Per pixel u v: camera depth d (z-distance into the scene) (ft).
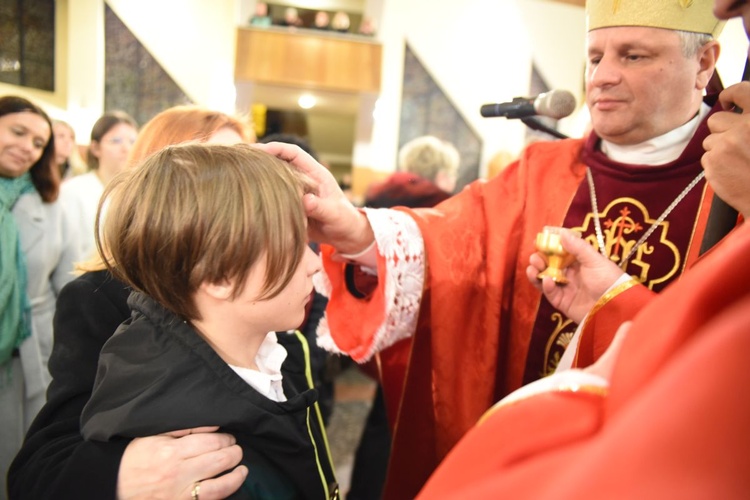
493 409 1.30
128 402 2.10
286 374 2.88
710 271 0.92
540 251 2.97
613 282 2.77
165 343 2.16
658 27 2.89
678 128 3.23
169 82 18.69
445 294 3.52
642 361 0.93
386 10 18.76
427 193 6.86
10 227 5.56
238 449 2.12
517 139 19.24
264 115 17.65
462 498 1.05
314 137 18.29
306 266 2.34
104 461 2.09
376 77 17.61
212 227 1.99
